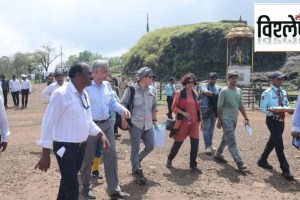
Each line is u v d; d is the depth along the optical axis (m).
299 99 5.72
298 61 45.69
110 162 5.75
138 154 6.62
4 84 24.12
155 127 7.04
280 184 6.88
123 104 6.45
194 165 7.43
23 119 16.98
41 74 74.69
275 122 7.30
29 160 8.33
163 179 6.94
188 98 7.36
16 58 79.00
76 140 4.23
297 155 9.12
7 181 6.74
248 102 23.92
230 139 7.66
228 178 7.15
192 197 6.06
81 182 5.66
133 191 6.23
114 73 65.31
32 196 5.98
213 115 8.99
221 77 46.84
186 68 51.16
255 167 7.94
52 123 4.10
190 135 7.42
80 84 4.29
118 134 11.35
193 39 51.59
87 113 4.38
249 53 36.34
